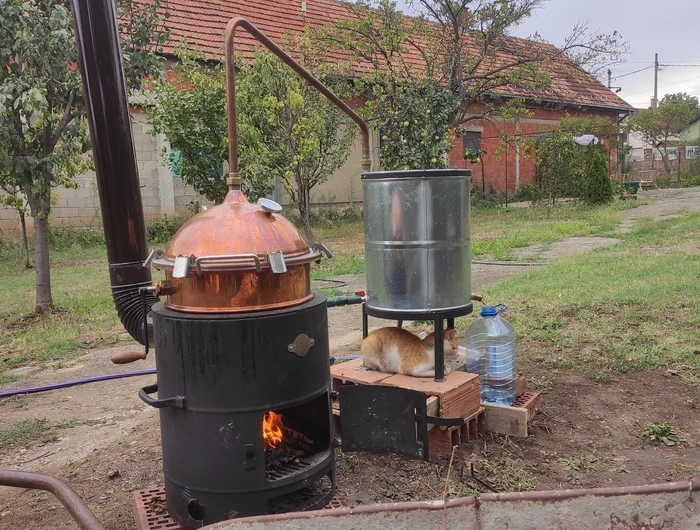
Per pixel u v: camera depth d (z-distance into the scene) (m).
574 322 5.79
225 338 2.37
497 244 11.98
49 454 3.81
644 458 3.31
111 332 6.79
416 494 3.01
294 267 2.54
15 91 6.61
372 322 6.76
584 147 21.16
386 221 3.44
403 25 17.55
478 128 24.62
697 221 13.41
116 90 3.04
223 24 17.34
